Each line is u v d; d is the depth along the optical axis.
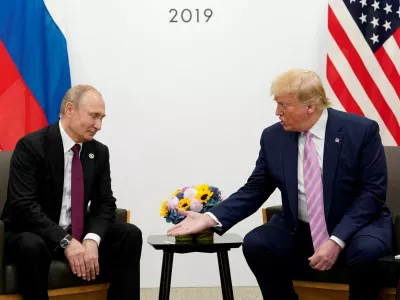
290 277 3.24
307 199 3.20
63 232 3.13
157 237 3.50
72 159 3.36
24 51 4.43
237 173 4.69
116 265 3.23
